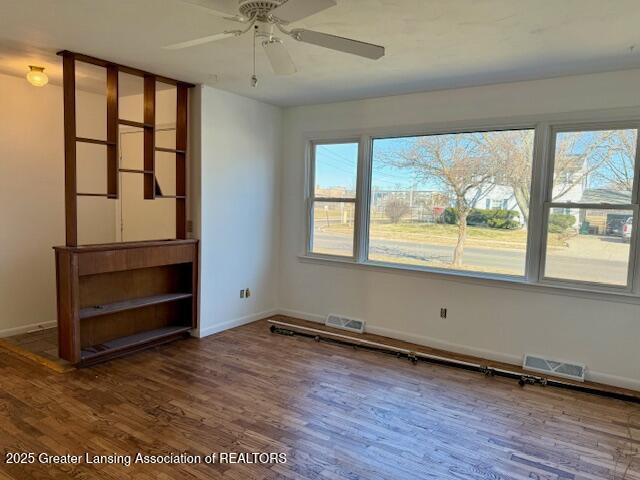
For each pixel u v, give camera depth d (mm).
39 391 3184
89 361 3701
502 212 4059
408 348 4355
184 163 4301
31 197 4516
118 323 4066
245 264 4977
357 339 4566
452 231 4340
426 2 2336
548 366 3789
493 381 3607
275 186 5289
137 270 4156
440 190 4383
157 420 2816
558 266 3809
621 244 3539
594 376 3641
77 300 3523
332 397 3227
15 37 3027
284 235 5398
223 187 4598
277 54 2396
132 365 3734
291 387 3381
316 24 2652
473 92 4047
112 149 3646
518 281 3920
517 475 2361
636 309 3463
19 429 2666
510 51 3070
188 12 2568
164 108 4656
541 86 3729
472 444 2652
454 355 4207
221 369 3695
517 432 2805
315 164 5164
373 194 4785
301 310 5320
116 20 2705
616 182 3541
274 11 1996
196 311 4473
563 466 2453
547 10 2404
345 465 2396
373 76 3793
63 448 2479
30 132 4469
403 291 4566
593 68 3395
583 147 3660
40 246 4621
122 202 5148
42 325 4672
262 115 5000
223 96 4492
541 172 3779
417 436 2723
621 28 2627
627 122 3467
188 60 3477
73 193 3490
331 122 4918
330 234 5094
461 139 4234
